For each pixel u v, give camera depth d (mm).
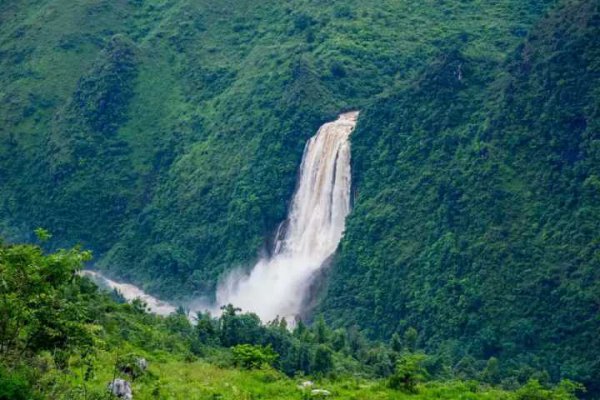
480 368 68375
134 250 122938
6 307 28578
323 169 108688
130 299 107938
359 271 92125
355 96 121188
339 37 131875
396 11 138500
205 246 115250
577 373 66438
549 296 73875
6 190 138750
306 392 38156
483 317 75688
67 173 134125
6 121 146125
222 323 63750
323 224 106625
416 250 87500
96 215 130375
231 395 36906
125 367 37438
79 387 31422
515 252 79062
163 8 165375
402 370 41000
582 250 74938
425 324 79875
